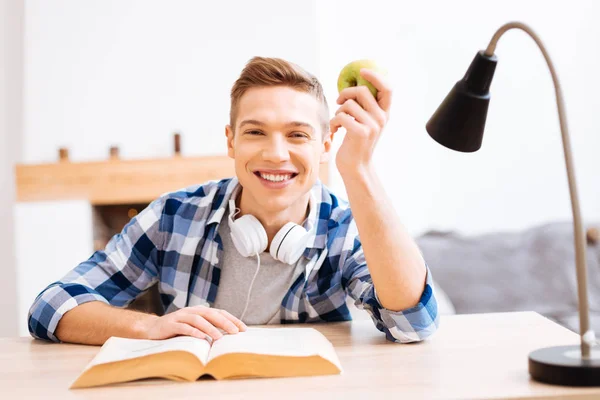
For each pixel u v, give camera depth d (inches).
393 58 146.2
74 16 133.6
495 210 147.3
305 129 53.7
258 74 54.1
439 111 42.7
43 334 51.6
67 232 123.4
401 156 146.8
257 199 55.1
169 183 123.8
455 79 146.4
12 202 136.6
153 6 134.3
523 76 147.2
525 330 50.1
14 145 136.7
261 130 53.5
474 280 123.9
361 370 40.1
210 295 59.6
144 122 134.5
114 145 133.3
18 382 39.8
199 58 134.6
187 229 60.5
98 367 38.0
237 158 54.9
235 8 134.7
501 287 123.3
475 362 41.4
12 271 137.0
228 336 43.6
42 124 133.5
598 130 147.1
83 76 133.9
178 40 134.5
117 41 134.3
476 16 146.7
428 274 48.4
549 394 34.4
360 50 145.9
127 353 40.0
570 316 115.0
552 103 147.3
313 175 55.1
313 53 134.7
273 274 59.1
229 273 59.7
